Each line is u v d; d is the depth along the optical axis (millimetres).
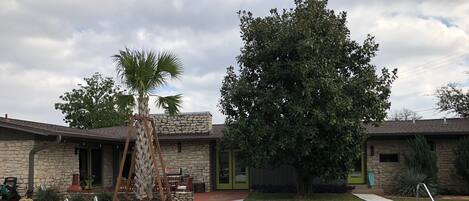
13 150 18203
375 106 18031
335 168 18750
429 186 20406
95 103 40406
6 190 17188
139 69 14883
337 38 17891
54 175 19172
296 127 17234
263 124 17656
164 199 15023
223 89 18969
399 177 21188
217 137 22953
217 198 19625
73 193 18516
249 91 17984
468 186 21484
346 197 19453
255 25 18281
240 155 20141
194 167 23703
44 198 17156
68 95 40094
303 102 17188
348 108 17125
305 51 17094
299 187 19547
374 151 22922
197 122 24172
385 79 18453
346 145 18016
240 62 18781
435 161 21234
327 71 17219
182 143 24000
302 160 18875
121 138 22734
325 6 18266
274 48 17656
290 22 17969
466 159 21016
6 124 17656
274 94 17750
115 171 24844
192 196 18047
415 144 21594
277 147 17594
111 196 17812
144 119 14961
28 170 17938
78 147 21172
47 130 17547
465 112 38812
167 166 23906
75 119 39750
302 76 17031
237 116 18719
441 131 21734
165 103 15758
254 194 21328
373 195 20453
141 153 14977
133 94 15273
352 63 18844
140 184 14891
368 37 19109
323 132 17922
